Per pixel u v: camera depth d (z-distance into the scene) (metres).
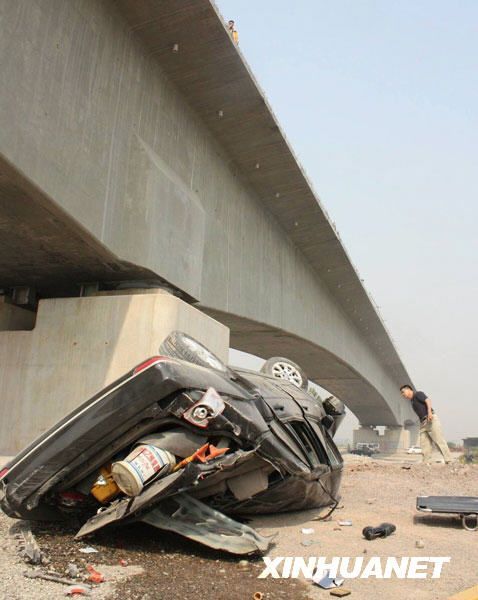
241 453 4.21
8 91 8.99
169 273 13.91
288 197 23.97
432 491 9.29
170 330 11.74
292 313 27.77
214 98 16.66
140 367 4.02
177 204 14.71
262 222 24.30
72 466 3.97
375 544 4.79
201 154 17.78
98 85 11.88
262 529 5.19
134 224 12.80
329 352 35.59
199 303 16.69
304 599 3.16
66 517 4.56
